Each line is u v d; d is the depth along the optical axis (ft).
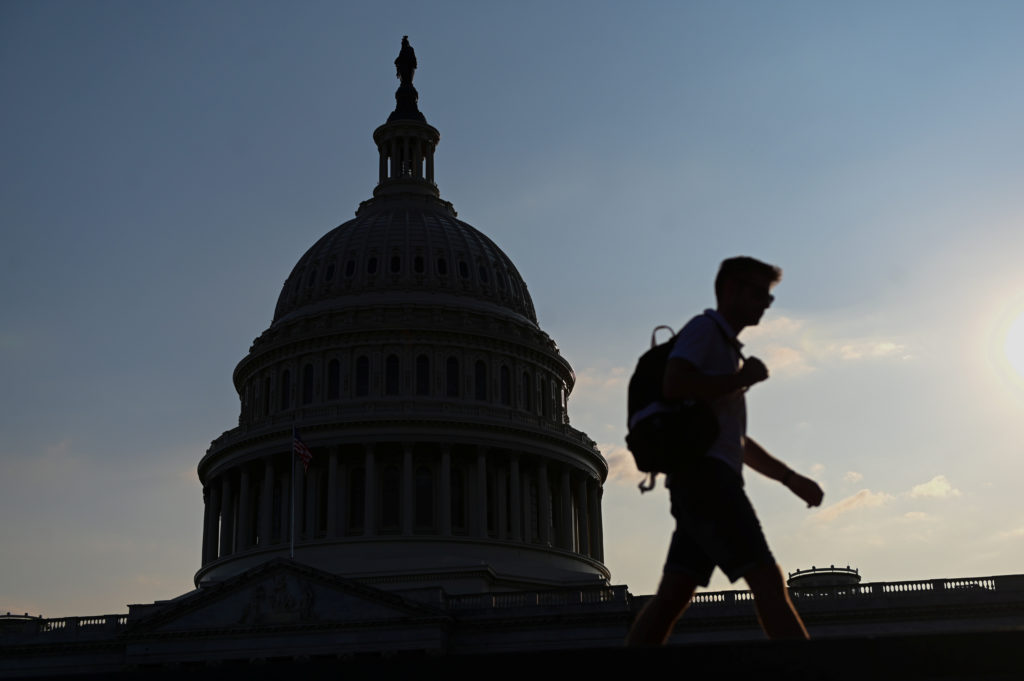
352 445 374.43
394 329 391.65
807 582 334.24
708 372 29.30
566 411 426.92
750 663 22.57
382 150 462.19
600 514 419.95
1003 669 22.35
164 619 300.61
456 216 458.09
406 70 479.82
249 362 410.93
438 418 373.81
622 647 23.08
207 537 401.70
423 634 287.07
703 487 28.58
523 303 428.97
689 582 29.68
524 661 23.27
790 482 32.78
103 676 25.57
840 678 22.39
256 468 391.45
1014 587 281.33
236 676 24.89
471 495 377.09
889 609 281.74
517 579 343.46
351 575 331.57
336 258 419.74
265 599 297.33
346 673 24.18
